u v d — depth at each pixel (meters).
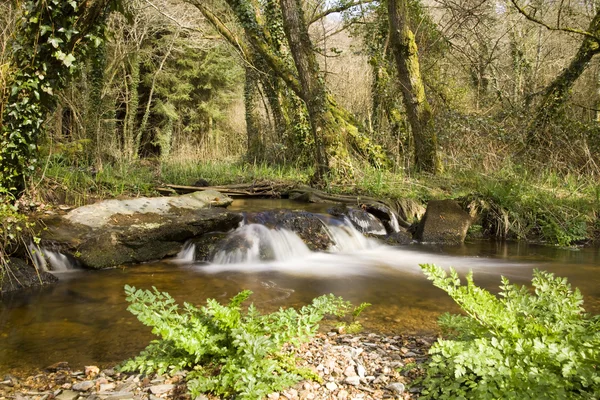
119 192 8.66
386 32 14.14
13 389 2.95
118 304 4.69
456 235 8.12
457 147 11.98
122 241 6.31
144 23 17.22
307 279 5.73
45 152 8.24
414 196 9.55
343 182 10.38
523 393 2.39
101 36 6.36
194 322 3.08
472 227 8.50
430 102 13.98
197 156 17.28
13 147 5.95
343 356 3.25
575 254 7.28
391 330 3.92
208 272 6.04
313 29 17.47
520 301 3.03
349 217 8.30
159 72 22.09
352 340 3.60
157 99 22.69
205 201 8.29
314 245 7.35
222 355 2.99
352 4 14.74
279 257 6.79
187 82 23.41
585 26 14.88
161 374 3.00
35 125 6.07
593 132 11.18
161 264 6.45
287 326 3.20
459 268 6.37
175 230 6.75
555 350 2.50
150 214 7.00
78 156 10.41
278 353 3.06
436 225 8.23
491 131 11.92
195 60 23.61
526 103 13.19
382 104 13.66
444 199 8.78
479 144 11.72
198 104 24.17
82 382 2.95
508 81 15.52
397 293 5.09
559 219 8.31
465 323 3.03
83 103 13.79
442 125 12.20
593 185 9.52
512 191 8.91
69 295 5.00
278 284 5.47
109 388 2.89
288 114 15.82
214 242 6.74
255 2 14.25
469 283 3.01
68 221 6.36
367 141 12.06
